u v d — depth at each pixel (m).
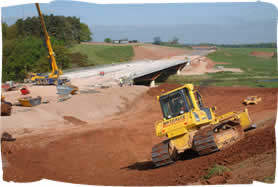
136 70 63.59
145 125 25.84
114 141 18.53
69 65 74.81
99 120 30.39
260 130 9.94
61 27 82.06
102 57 85.75
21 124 22.80
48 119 26.45
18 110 26.52
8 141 17.91
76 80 52.59
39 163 12.24
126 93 40.59
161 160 9.04
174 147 9.13
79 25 90.94
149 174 8.43
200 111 8.91
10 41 57.47
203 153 8.68
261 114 17.72
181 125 8.70
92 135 19.97
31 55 60.38
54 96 35.97
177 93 8.87
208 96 35.03
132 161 13.21
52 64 46.81
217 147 8.59
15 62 57.00
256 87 33.81
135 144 17.83
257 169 6.68
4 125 21.28
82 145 17.25
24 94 36.75
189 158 9.41
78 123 27.72
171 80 44.44
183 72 47.06
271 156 6.86
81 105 32.44
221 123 9.10
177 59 50.50
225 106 31.45
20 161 12.06
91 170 11.32
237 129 9.47
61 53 71.94
